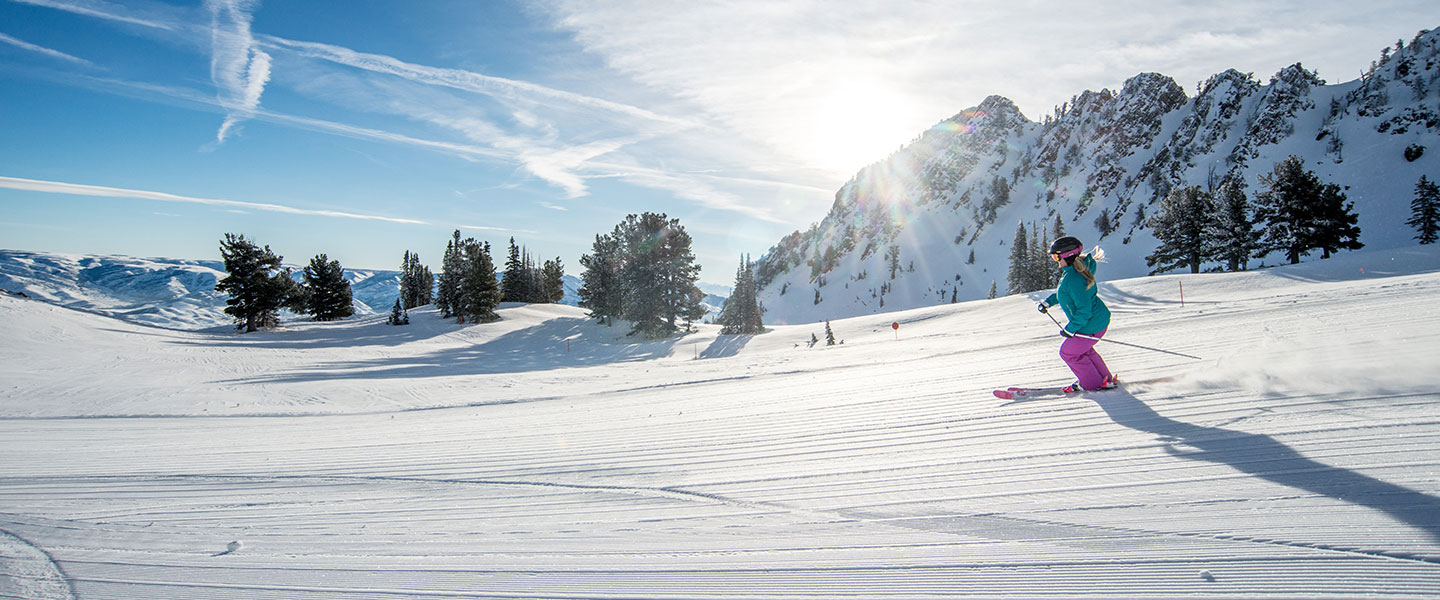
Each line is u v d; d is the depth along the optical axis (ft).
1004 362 32.09
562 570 9.86
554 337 174.19
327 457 21.80
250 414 47.29
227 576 10.46
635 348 153.17
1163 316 59.00
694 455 17.43
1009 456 13.34
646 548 10.49
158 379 74.64
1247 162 545.85
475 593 9.30
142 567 11.04
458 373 95.04
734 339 158.40
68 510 15.03
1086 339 18.63
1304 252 169.48
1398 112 476.54
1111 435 13.82
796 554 9.59
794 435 18.79
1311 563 7.23
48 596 9.94
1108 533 8.89
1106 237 611.88
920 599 7.66
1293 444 11.28
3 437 32.42
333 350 136.36
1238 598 6.74
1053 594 7.41
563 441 22.16
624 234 188.34
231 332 177.27
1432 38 513.04
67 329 125.90
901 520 10.48
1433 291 41.32
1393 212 370.12
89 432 34.81
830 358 69.21
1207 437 12.56
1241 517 8.73
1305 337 24.17
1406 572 6.77
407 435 27.50
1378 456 10.03
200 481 18.19
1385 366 16.15
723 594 8.45
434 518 13.28
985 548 8.98
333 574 10.33
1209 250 191.01
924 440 15.87
